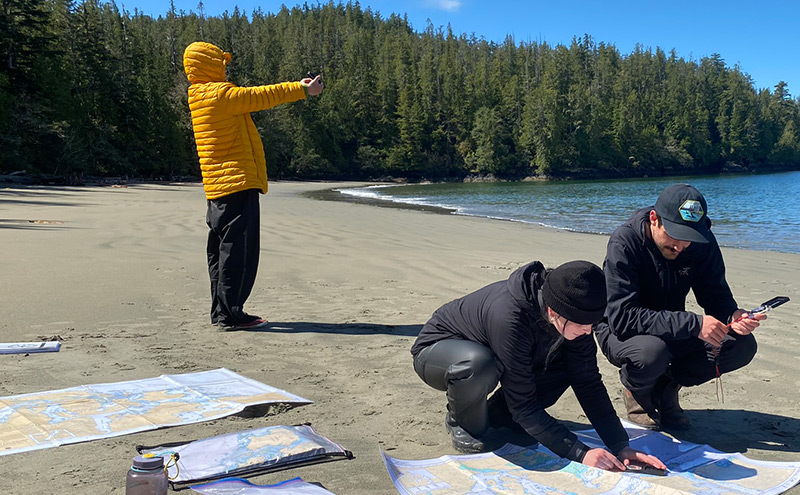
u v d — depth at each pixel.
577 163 93.00
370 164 87.19
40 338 4.79
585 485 2.64
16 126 39.66
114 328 5.18
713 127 112.00
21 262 7.82
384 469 2.79
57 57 47.69
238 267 5.21
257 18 134.75
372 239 12.45
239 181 5.13
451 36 142.00
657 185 55.62
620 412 3.69
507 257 9.88
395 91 93.69
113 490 2.49
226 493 2.38
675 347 3.33
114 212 17.23
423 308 6.23
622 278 3.23
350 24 138.38
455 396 2.94
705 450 3.09
